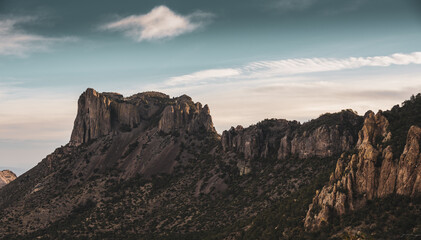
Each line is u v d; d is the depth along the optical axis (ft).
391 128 452.76
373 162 414.62
